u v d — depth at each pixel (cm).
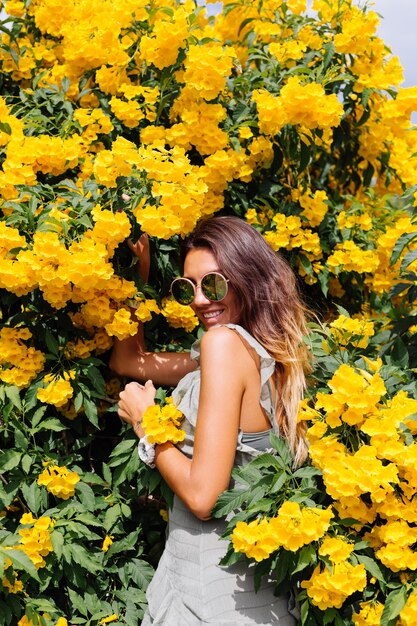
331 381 180
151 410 184
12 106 280
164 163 215
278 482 174
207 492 167
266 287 192
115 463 229
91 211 224
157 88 267
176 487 175
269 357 177
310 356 201
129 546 237
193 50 249
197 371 195
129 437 232
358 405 175
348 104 307
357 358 233
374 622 178
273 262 196
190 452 185
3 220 223
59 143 243
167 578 184
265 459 176
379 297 320
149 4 287
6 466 223
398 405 186
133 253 240
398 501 183
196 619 174
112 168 216
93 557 228
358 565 173
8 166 234
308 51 308
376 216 321
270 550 166
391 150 339
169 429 181
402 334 249
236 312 194
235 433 171
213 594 173
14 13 328
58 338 243
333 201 313
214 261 193
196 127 260
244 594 175
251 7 316
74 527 222
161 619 179
